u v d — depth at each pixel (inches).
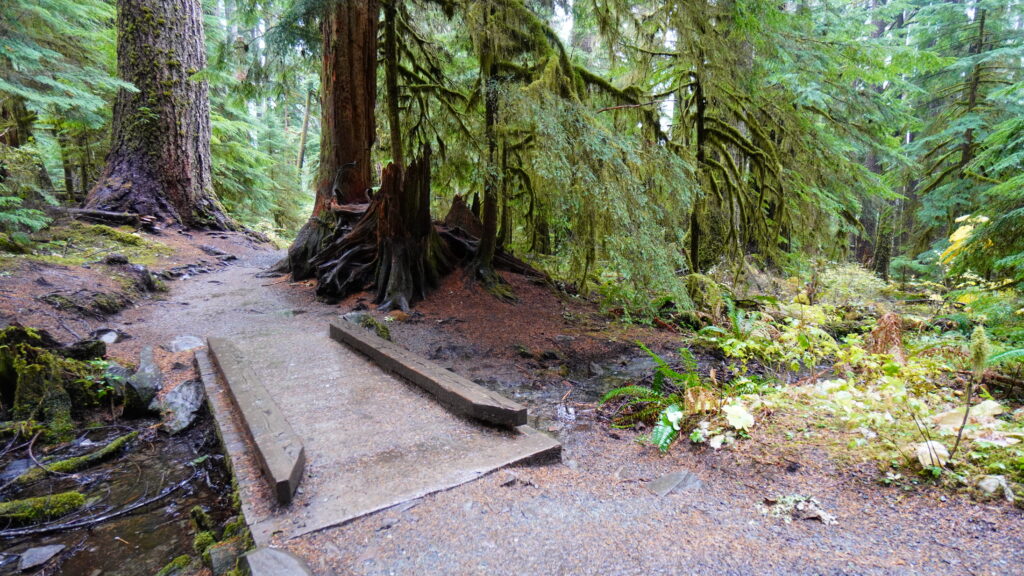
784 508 97.7
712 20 324.8
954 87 611.5
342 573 80.2
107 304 252.1
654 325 331.3
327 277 315.3
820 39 383.9
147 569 95.3
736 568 79.1
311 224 364.5
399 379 182.7
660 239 255.0
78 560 98.0
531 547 87.2
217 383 173.6
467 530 92.7
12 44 262.1
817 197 392.8
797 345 228.5
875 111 385.4
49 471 129.2
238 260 462.0
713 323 311.9
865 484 102.5
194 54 501.7
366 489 107.3
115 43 491.8
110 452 139.7
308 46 257.6
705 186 359.6
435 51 406.9
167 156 482.9
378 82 422.6
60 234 355.3
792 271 422.0
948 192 545.3
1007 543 78.5
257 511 98.3
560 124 226.5
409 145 420.5
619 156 236.8
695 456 128.6
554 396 206.1
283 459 109.0
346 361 203.6
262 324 263.3
